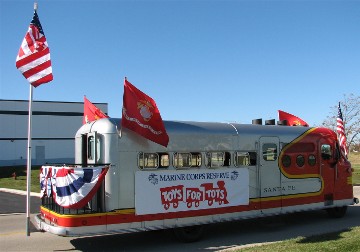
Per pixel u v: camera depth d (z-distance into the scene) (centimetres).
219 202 968
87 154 912
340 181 1226
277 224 1167
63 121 4772
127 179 851
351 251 721
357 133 4225
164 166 901
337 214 1261
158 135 872
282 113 1281
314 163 1163
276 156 1084
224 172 984
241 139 1025
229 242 941
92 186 797
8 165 4391
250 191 1027
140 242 948
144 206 863
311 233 1034
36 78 890
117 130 850
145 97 861
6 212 1483
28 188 892
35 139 4572
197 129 960
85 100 1011
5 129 4403
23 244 930
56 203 826
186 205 918
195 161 948
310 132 1167
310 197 1145
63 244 930
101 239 981
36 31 905
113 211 827
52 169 859
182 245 916
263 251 756
